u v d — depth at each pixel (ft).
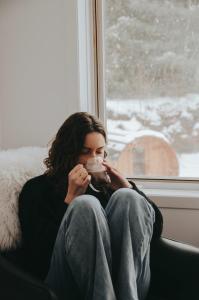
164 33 6.19
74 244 3.93
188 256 4.43
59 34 6.09
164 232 6.09
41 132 6.39
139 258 4.12
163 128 6.43
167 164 6.50
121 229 4.18
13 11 6.20
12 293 3.85
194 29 6.08
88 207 4.01
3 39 6.31
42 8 6.09
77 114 4.83
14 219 4.61
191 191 6.31
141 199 4.32
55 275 4.15
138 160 6.61
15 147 6.54
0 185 4.66
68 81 6.12
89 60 6.44
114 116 6.59
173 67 6.24
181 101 6.29
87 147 4.70
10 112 6.47
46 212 4.67
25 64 6.30
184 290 4.40
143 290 4.26
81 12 6.12
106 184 4.92
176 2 6.08
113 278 4.14
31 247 4.52
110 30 6.39
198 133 6.30
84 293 4.03
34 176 5.00
